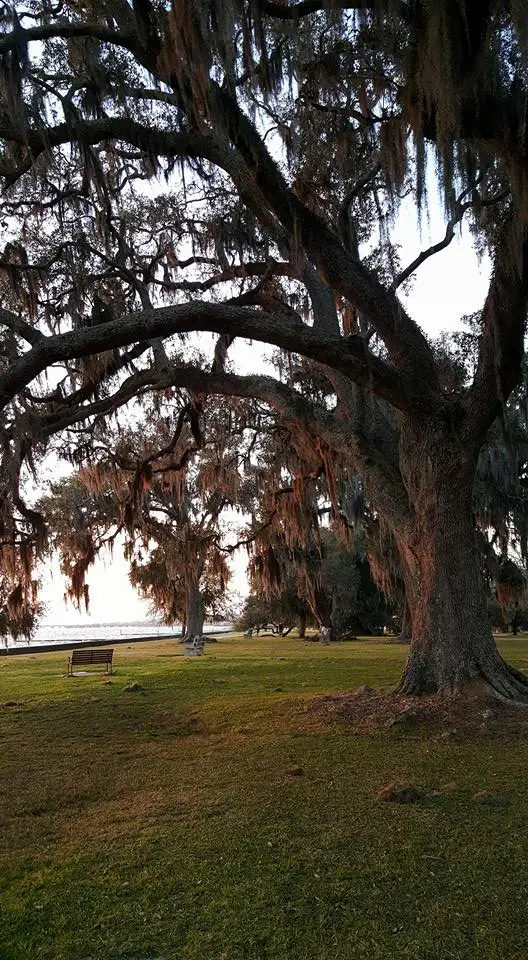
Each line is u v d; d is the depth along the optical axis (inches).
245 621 1932.8
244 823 198.2
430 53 259.0
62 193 497.7
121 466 611.2
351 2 288.0
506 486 832.3
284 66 323.3
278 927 136.2
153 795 241.0
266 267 497.4
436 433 383.6
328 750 288.2
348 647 1202.0
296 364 639.1
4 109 353.7
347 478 717.3
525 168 292.0
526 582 944.3
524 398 535.2
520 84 278.2
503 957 122.0
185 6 269.9
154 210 542.6
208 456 810.8
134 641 1947.6
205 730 371.2
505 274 336.8
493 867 159.5
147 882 161.2
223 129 319.0
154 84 354.6
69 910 149.5
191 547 814.5
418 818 195.0
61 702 502.6
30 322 473.7
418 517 392.8
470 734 303.1
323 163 437.4
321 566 1136.8
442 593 377.1
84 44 364.8
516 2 235.8
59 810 233.1
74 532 834.2
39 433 385.4
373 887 151.9
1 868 179.2
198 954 128.1
